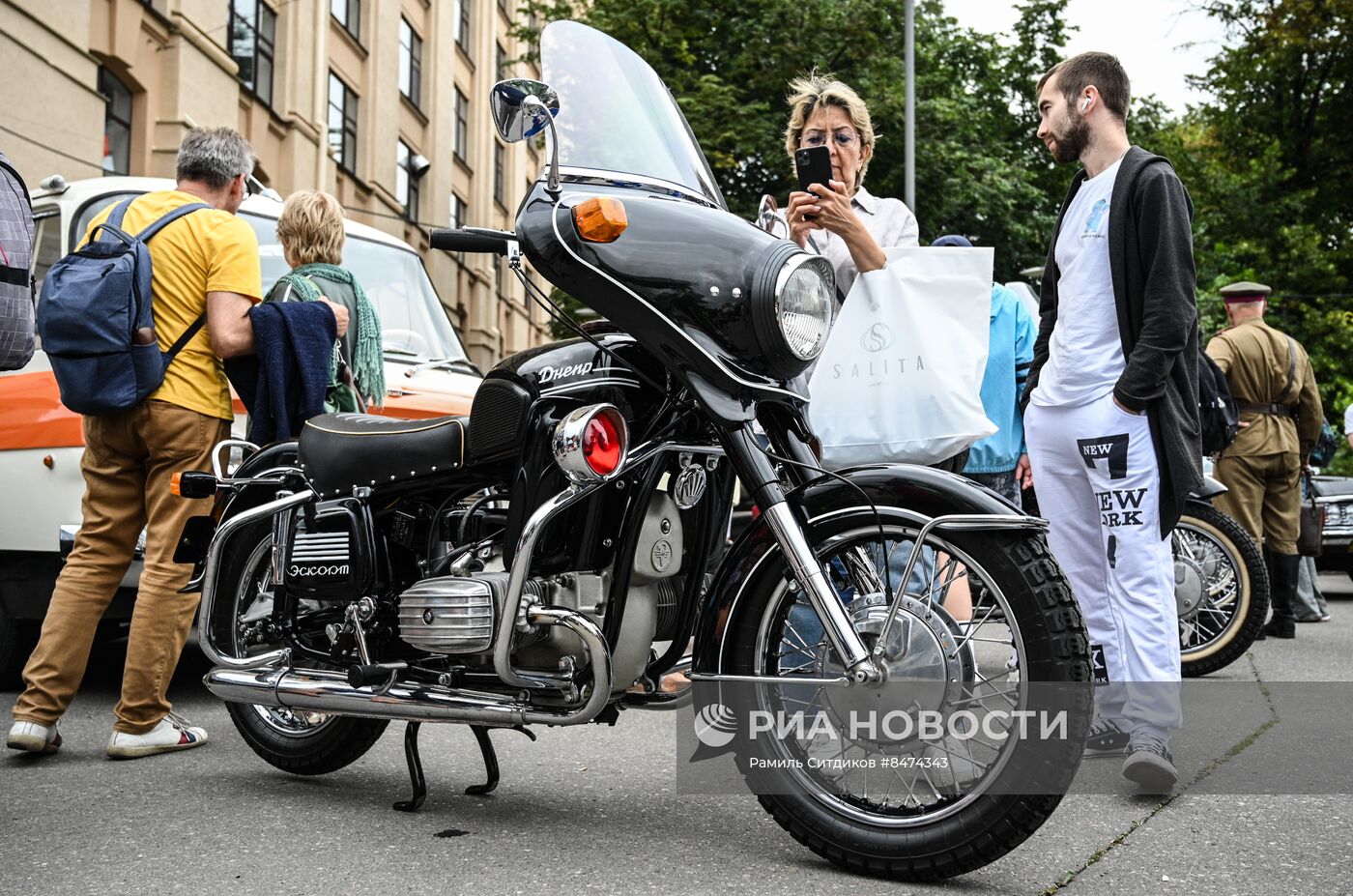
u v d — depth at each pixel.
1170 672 3.50
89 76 13.60
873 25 19.59
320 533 3.36
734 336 2.79
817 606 2.76
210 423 4.11
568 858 2.89
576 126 3.16
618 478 2.91
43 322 3.93
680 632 3.06
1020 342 5.22
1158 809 3.32
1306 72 27.89
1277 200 26.52
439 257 26.67
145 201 4.25
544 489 2.93
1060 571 2.68
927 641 2.74
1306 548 7.57
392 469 3.27
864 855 2.74
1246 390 7.30
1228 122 28.77
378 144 23.19
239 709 3.84
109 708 4.98
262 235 5.93
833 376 3.46
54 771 3.84
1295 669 6.00
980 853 2.64
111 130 14.73
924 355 3.40
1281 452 7.24
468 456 3.14
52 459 5.20
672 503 2.98
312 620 3.45
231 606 3.66
